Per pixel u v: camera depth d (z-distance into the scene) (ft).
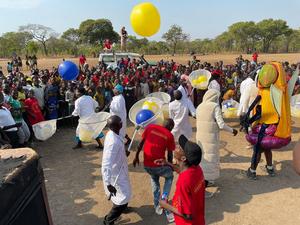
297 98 30.53
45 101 34.27
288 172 22.40
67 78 29.76
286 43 309.01
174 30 277.64
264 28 301.63
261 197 19.15
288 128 20.30
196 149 11.23
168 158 20.63
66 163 25.11
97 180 22.07
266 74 19.84
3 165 9.21
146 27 20.90
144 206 18.51
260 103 20.45
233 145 27.99
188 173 11.27
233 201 18.79
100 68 56.54
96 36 281.33
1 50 253.44
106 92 36.99
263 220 16.88
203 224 11.90
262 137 20.34
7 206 7.91
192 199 11.29
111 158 15.23
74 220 17.39
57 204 19.02
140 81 41.32
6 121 23.00
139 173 22.90
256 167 21.36
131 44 237.45
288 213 17.46
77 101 26.20
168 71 50.60
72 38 294.66
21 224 8.60
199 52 286.87
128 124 36.19
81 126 24.95
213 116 18.63
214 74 32.50
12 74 53.93
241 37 313.12
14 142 23.59
